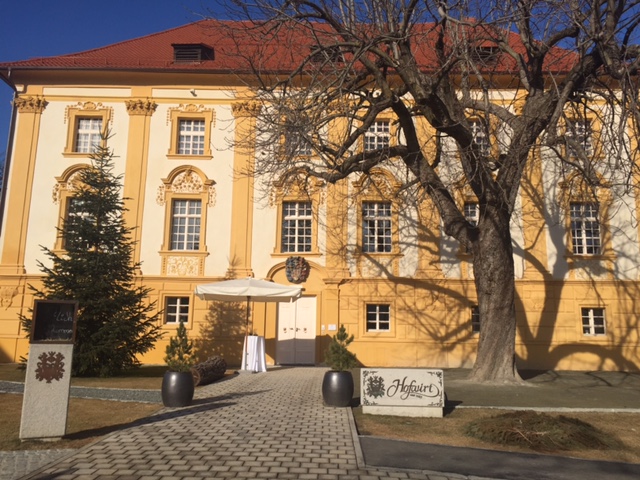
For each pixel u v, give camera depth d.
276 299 17.59
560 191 19.84
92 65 21.19
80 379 14.55
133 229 19.00
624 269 19.88
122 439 7.36
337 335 10.63
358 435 7.95
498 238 14.00
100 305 15.07
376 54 14.16
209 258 20.28
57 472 5.88
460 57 12.38
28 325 16.11
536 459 7.00
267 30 13.62
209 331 19.83
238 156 20.88
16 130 20.95
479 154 13.61
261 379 14.77
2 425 8.27
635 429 8.86
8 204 20.38
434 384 9.61
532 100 13.91
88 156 20.77
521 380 13.79
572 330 19.64
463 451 7.27
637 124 10.38
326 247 20.28
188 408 9.87
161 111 21.22
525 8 12.16
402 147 14.81
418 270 20.05
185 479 5.71
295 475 5.93
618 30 11.02
